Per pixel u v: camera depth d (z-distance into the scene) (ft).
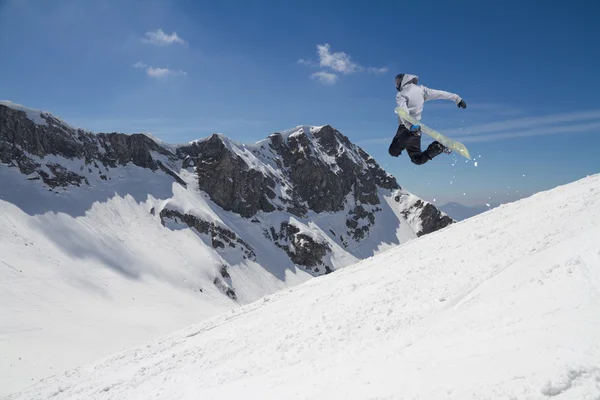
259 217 410.11
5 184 266.77
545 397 12.22
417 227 521.65
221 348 51.65
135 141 370.73
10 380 86.58
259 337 50.01
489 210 83.76
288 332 47.06
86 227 265.75
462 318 29.48
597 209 43.37
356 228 482.28
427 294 40.50
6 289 161.79
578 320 18.13
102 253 243.60
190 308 203.00
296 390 24.09
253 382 32.12
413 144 22.54
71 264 215.10
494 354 17.13
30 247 213.87
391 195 571.28
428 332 29.89
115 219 293.84
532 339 17.46
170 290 232.12
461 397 13.60
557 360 14.15
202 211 339.57
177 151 419.74
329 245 416.26
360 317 42.29
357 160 567.18
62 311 154.30
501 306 28.02
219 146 416.87
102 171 335.47
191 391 37.81
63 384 62.34
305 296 63.05
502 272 35.76
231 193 402.31
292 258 382.22
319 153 524.11
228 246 326.85
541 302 24.98
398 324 36.24
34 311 147.13
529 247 40.50
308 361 35.78
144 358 62.54
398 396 15.66
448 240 64.23
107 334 133.39
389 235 502.79
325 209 486.38
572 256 30.01
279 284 327.88
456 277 41.37
